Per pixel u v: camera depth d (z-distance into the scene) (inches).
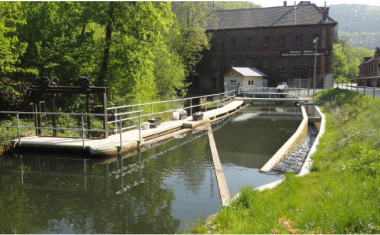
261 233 181.6
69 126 629.6
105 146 437.7
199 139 566.3
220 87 2122.3
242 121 831.7
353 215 194.9
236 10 2218.3
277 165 394.0
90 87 487.2
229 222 213.8
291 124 770.8
